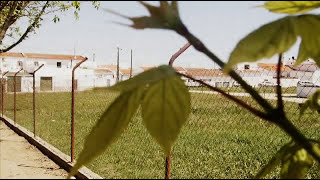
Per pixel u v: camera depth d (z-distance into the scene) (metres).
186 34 0.69
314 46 0.63
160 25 0.66
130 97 0.77
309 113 1.24
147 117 0.75
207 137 7.95
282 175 0.99
